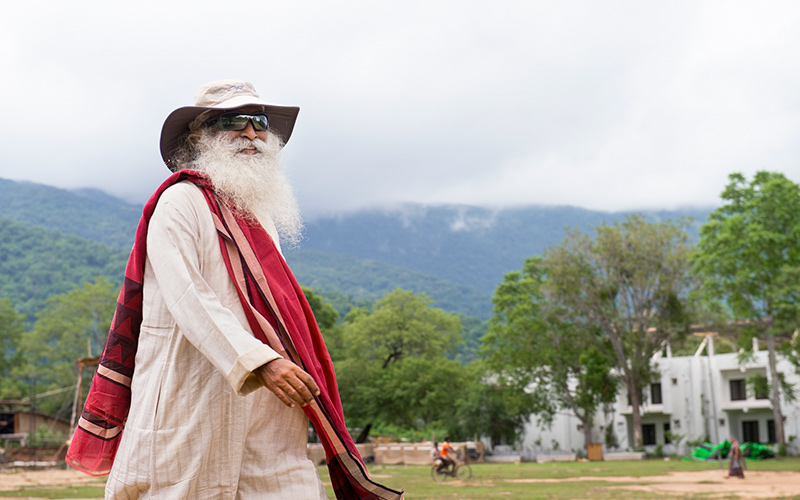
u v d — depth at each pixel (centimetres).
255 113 237
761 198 4588
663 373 5903
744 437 5653
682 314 5131
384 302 6050
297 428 208
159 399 197
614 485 2189
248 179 221
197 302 188
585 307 5212
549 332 5356
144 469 196
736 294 4550
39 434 5197
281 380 176
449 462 2661
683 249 5066
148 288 208
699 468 3447
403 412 5381
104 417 210
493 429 6003
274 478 199
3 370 9219
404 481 2556
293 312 211
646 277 5128
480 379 6116
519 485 2238
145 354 204
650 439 6122
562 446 6275
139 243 211
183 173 217
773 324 4612
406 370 5381
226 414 197
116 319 212
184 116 235
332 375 222
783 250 4659
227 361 179
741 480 2414
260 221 229
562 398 5544
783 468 3316
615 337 5322
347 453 207
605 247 5162
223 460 196
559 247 5303
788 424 5444
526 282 5900
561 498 1653
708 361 5812
